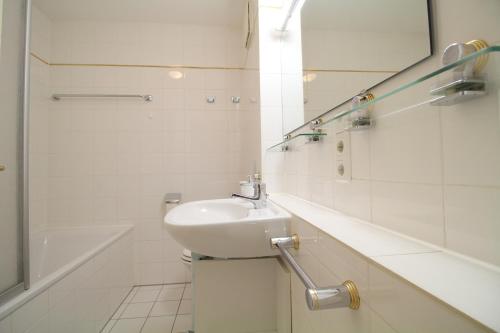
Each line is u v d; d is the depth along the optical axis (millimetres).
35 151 1808
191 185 2057
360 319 411
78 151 1943
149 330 1390
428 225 442
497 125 331
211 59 2107
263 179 1342
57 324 1064
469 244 369
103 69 1984
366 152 627
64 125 1934
